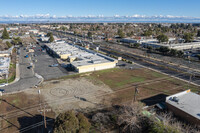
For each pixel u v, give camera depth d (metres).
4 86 41.38
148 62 67.31
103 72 53.81
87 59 63.56
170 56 78.19
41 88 40.53
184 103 30.61
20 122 27.39
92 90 39.97
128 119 24.86
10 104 32.91
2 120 27.81
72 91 39.19
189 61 67.19
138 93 38.84
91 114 29.83
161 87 42.59
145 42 109.25
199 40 116.94
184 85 44.00
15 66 58.59
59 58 71.44
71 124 20.84
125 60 68.75
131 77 49.50
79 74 51.34
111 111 30.44
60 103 33.59
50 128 25.77
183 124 26.28
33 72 52.44
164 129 22.19
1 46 85.19
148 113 27.39
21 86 41.53
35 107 31.97
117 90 40.31
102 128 25.78
